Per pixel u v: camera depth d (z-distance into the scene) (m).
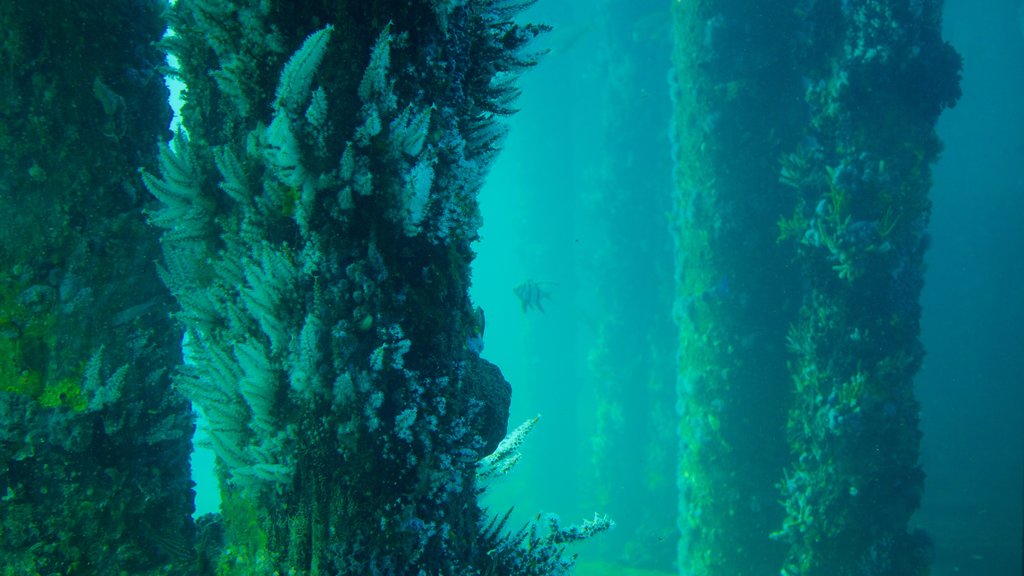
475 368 2.45
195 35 2.18
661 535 17.36
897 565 8.02
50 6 2.25
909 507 8.14
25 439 2.24
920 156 8.20
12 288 2.23
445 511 2.03
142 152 2.57
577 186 27.19
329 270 1.83
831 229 8.24
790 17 9.32
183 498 2.69
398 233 1.92
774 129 9.51
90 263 2.37
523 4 2.42
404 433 1.86
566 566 2.54
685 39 10.37
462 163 2.08
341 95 1.79
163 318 2.60
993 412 25.97
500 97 2.59
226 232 2.09
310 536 1.84
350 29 1.81
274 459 1.92
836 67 8.50
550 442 25.89
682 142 10.70
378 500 1.82
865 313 8.13
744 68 9.58
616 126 19.73
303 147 1.76
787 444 9.32
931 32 8.16
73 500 2.31
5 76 2.19
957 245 31.34
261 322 1.86
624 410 19.20
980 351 29.62
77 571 2.30
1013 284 29.75
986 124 37.34
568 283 27.14
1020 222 29.56
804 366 8.65
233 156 1.91
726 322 9.64
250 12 1.82
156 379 2.54
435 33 1.97
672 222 11.52
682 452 10.73
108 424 2.39
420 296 1.97
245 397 1.86
